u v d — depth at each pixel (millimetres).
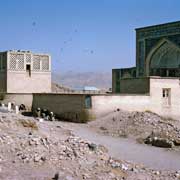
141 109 19922
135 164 9883
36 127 12125
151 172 9031
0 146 8914
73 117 19703
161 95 20547
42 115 21172
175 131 15242
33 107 23594
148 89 20234
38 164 8219
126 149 12602
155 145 13602
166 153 12281
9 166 7902
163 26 26891
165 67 27594
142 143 14031
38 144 9383
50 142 9727
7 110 20344
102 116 18984
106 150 11406
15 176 7289
